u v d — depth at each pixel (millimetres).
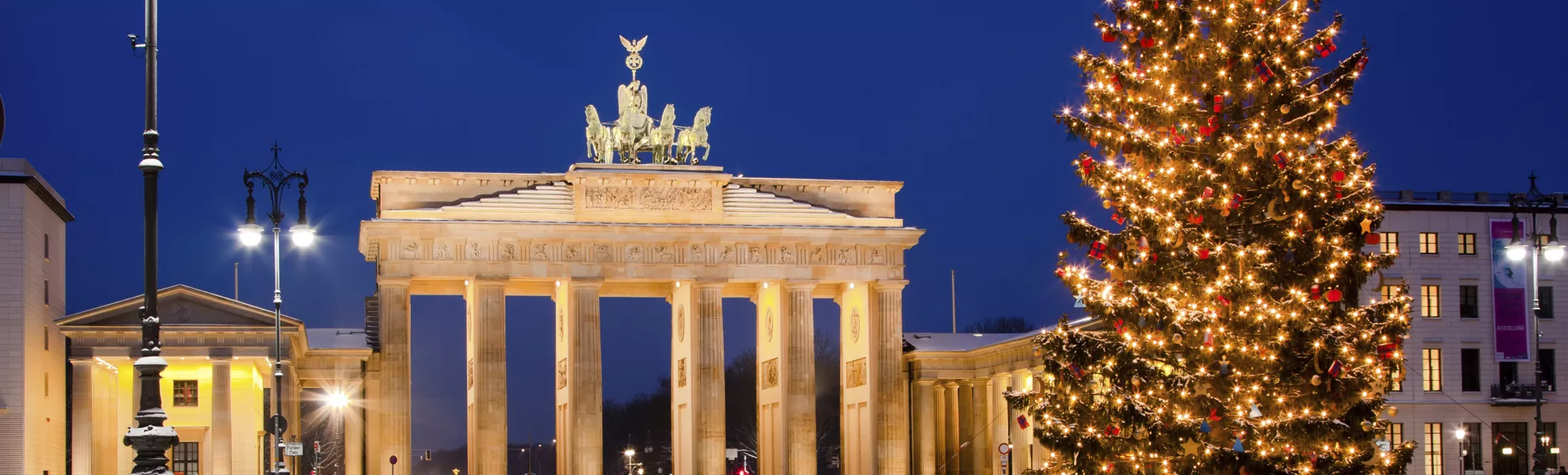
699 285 138375
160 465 50781
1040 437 58375
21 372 110750
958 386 153000
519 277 134625
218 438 115938
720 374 138125
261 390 132000
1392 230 110438
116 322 116938
